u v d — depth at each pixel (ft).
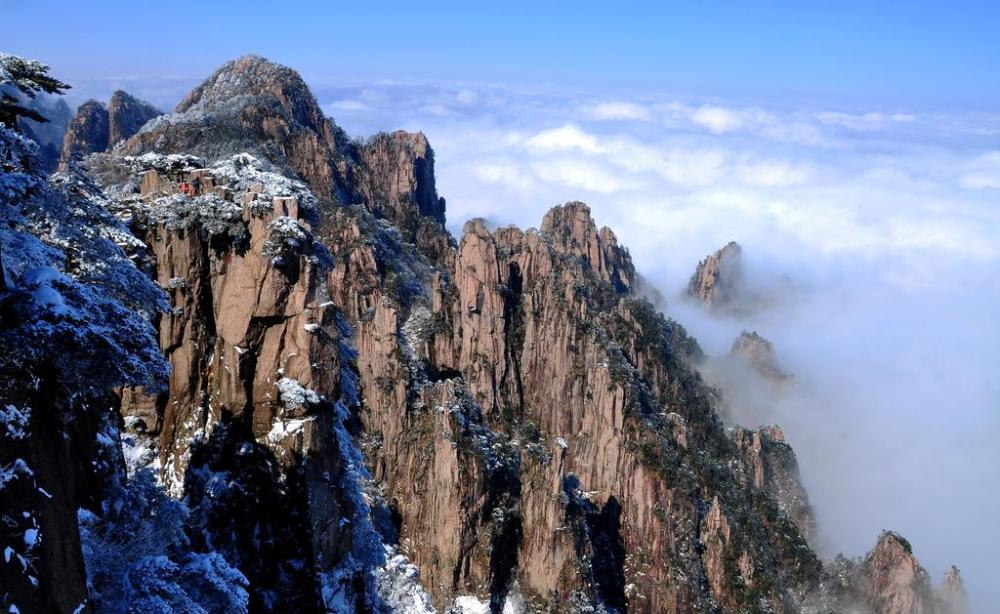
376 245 450.30
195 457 132.05
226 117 552.00
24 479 71.46
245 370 135.03
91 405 108.47
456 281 403.54
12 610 68.80
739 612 314.55
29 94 97.81
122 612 89.97
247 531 130.41
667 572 309.22
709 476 367.04
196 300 135.54
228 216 135.23
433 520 263.49
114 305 86.89
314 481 135.23
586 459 337.72
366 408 304.50
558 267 431.02
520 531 274.77
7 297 76.38
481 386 378.12
